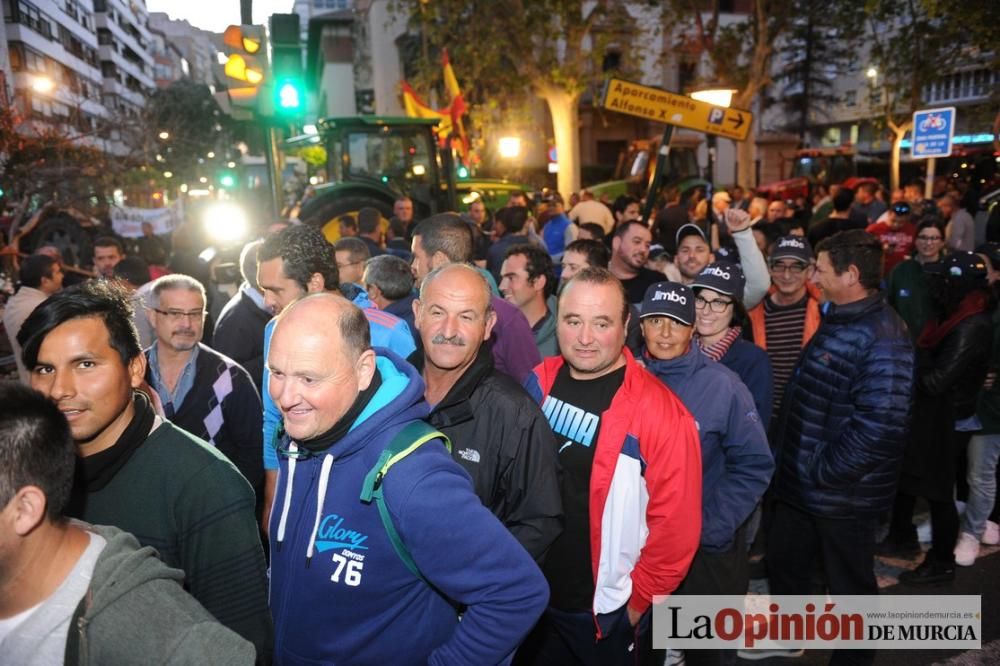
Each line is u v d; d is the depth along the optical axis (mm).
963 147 24453
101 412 1652
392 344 2707
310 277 2883
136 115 11094
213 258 6961
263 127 8602
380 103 31219
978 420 3943
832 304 3068
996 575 3984
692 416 2436
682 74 28781
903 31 21609
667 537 2307
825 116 42125
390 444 1614
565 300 2424
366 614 1653
